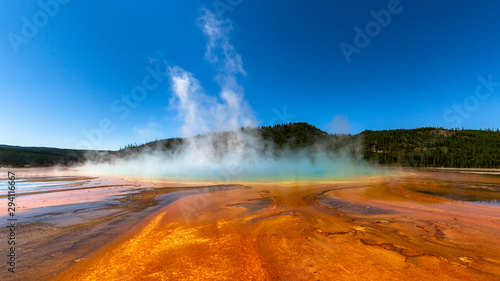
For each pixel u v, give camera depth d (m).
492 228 6.48
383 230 6.30
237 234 5.98
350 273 3.90
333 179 22.12
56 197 11.85
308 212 8.50
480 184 18.12
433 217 7.76
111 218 7.64
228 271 4.00
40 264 4.29
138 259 4.51
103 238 5.74
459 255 4.64
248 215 8.00
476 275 3.83
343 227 6.58
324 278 3.74
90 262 4.38
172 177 24.56
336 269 4.05
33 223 7.07
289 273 3.92
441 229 6.39
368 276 3.80
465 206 9.64
